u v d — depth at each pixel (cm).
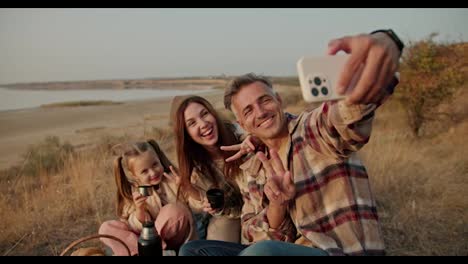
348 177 178
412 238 295
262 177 211
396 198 362
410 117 598
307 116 189
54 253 317
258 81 197
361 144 162
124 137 741
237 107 198
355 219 173
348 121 151
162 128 819
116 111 1580
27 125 1234
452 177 380
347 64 103
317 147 179
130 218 284
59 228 359
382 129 605
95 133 900
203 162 275
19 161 662
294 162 186
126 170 289
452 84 589
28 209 392
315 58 132
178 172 281
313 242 175
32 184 508
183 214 266
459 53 607
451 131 534
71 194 427
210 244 207
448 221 310
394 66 102
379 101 131
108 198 422
